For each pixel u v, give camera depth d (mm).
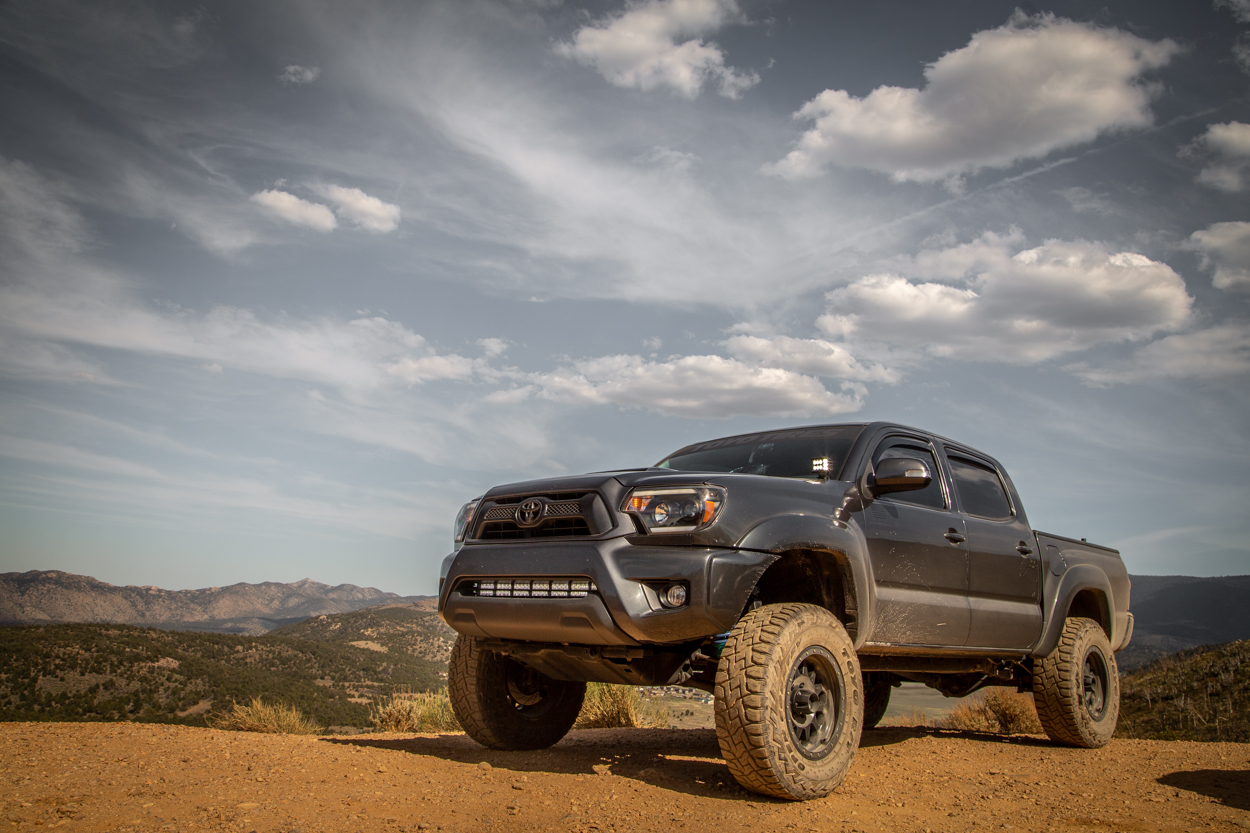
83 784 3312
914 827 3123
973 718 8602
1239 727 19312
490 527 4219
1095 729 5773
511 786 3586
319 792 3307
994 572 5242
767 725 3312
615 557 3570
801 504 3949
